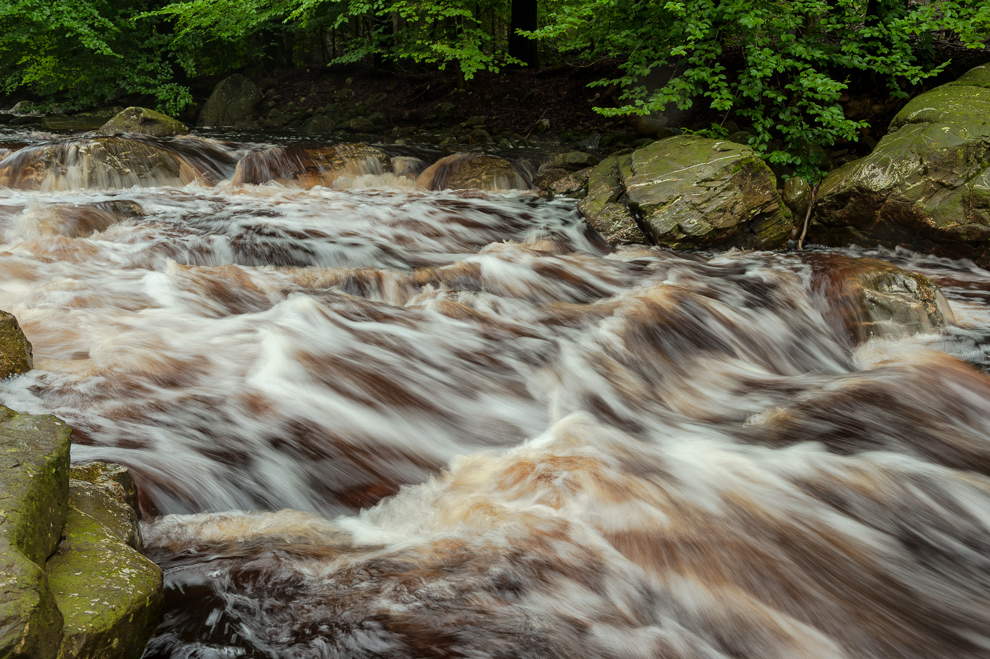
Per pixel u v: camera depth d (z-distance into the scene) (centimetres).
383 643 240
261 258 746
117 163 1100
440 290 643
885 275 645
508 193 1143
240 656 234
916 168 828
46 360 429
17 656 174
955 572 315
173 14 1873
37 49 2014
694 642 259
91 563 230
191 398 400
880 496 362
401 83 1919
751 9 977
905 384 493
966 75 951
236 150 1360
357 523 329
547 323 588
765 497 354
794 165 1048
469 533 307
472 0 1616
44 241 684
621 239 900
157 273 621
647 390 505
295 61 2369
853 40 1030
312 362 464
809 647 263
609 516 321
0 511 208
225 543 297
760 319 625
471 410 441
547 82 1702
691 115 1348
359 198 1057
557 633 251
